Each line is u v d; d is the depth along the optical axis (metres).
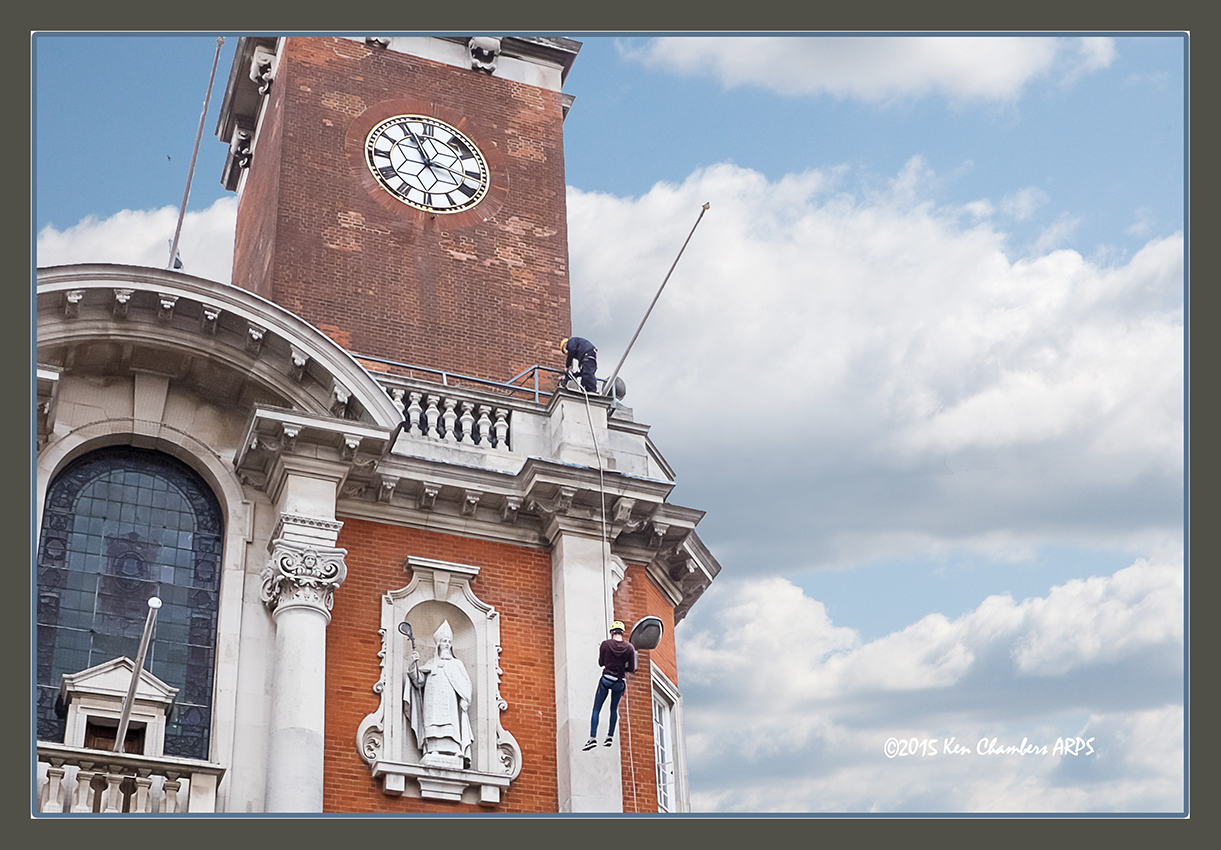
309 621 23.17
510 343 29.89
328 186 30.23
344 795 22.75
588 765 23.78
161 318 24.34
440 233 30.55
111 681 22.52
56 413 24.31
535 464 25.27
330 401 24.70
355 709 23.48
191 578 24.19
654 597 27.22
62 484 24.20
